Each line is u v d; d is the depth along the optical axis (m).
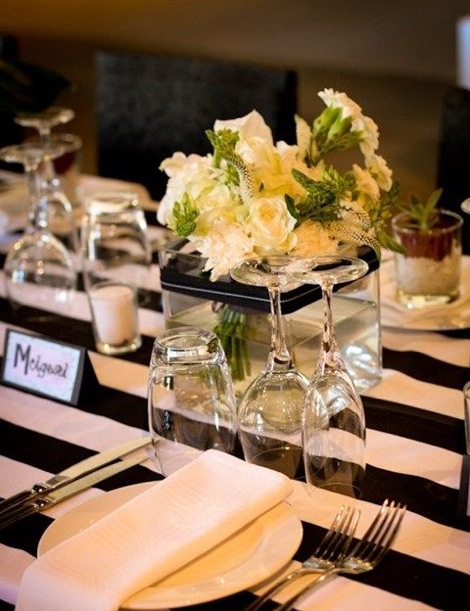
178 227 1.23
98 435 1.39
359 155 4.82
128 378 1.55
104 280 1.82
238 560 1.03
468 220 2.20
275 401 1.20
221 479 1.12
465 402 1.18
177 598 0.96
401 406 1.41
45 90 2.09
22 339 1.54
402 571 1.05
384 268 1.77
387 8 7.87
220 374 1.23
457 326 1.60
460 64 5.30
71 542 1.03
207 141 2.55
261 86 2.42
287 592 1.01
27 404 1.50
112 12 7.90
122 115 2.69
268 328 1.32
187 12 7.91
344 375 1.16
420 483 1.21
